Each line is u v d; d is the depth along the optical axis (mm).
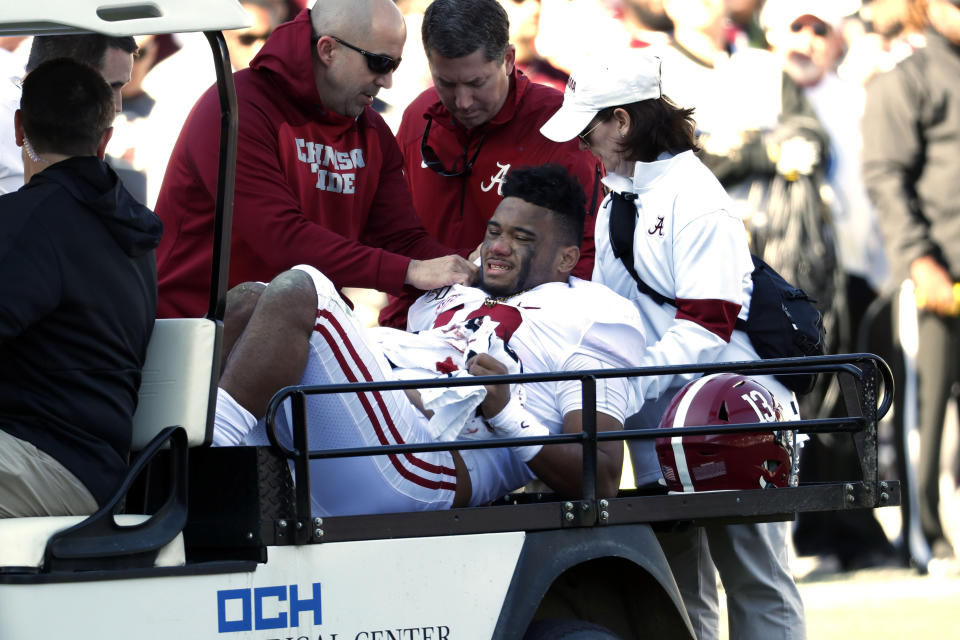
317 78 16469
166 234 16484
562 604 13562
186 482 11523
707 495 13047
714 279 15070
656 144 15609
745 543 15742
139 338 11688
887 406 13578
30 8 11125
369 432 13023
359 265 15570
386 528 11859
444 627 11953
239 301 13328
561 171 14898
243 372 12500
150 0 11305
